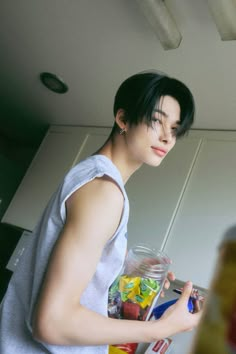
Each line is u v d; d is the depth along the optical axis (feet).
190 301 2.59
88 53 4.71
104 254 1.80
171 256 4.26
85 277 1.53
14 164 8.25
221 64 3.80
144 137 2.00
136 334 1.72
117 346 3.55
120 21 3.85
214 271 0.63
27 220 6.60
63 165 6.67
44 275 1.66
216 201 4.30
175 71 4.25
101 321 1.61
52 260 1.53
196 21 3.37
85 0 3.79
